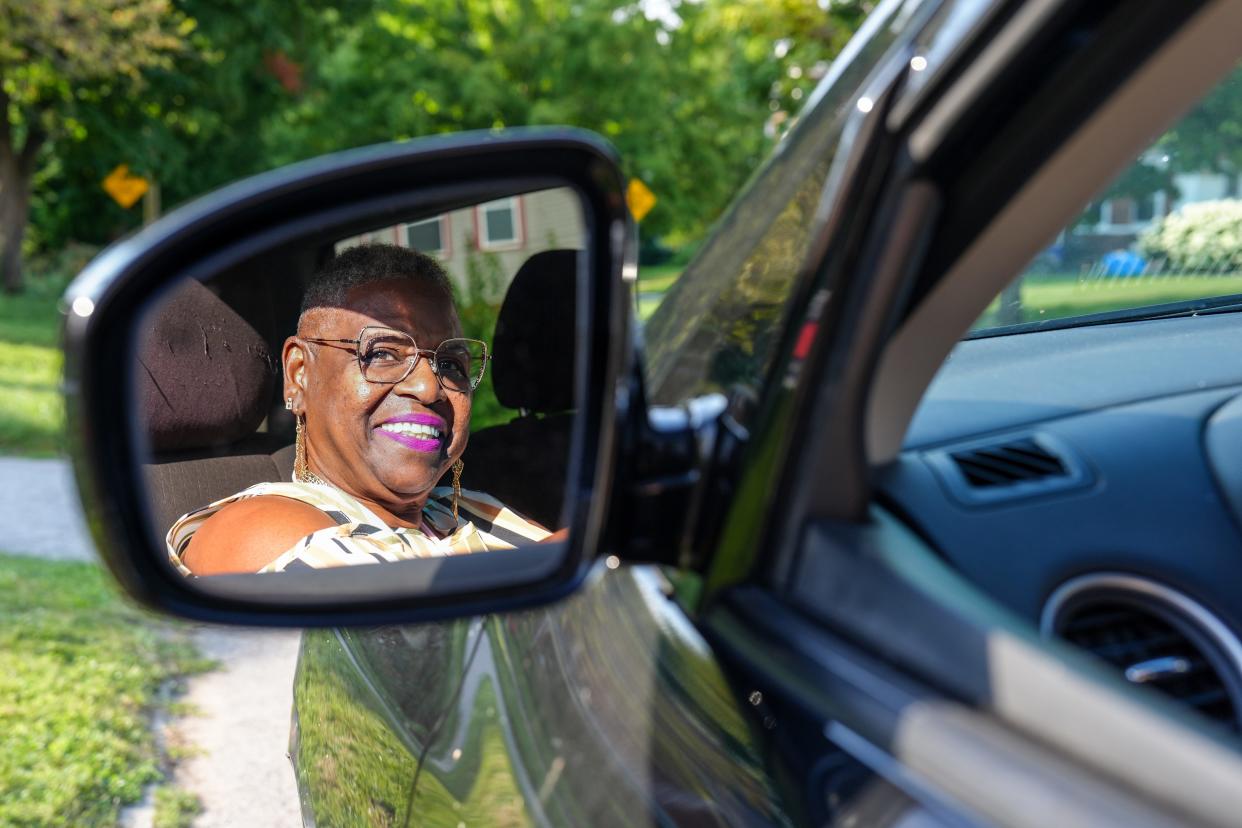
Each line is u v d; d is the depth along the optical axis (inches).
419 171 35.9
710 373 38.9
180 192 932.0
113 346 33.9
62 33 669.9
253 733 150.3
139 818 127.9
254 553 60.2
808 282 34.7
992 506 38.6
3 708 148.9
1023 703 28.4
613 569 45.0
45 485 307.9
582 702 42.8
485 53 917.8
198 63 812.6
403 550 63.7
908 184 31.8
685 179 1007.0
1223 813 24.7
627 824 37.0
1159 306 61.1
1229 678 35.5
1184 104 28.5
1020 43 29.0
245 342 73.5
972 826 27.0
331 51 848.9
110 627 185.6
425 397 65.7
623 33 908.0
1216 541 38.4
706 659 36.6
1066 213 31.0
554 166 35.1
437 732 54.9
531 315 64.9
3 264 952.9
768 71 573.0
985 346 57.6
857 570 33.5
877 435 35.8
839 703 31.5
